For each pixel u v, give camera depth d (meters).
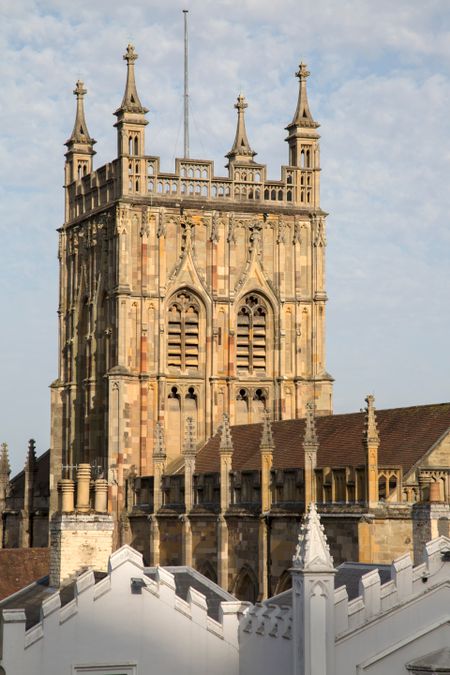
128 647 152.00
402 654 142.62
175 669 152.88
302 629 141.25
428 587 144.00
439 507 192.75
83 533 180.62
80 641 150.75
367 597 142.50
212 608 167.88
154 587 153.25
